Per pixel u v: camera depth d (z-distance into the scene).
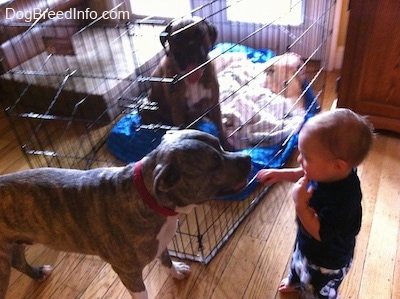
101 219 1.33
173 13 3.18
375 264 1.67
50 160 2.40
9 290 1.73
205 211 2.01
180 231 1.90
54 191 1.36
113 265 1.43
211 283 1.67
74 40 2.98
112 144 2.44
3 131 2.71
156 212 1.29
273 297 1.60
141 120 2.42
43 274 1.75
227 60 2.80
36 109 2.83
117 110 2.68
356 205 1.20
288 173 1.40
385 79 2.15
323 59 2.88
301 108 2.48
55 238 1.42
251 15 3.05
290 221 1.90
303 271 1.38
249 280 1.67
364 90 2.24
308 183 1.25
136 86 2.72
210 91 2.20
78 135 2.61
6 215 1.38
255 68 2.72
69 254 1.86
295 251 1.46
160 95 2.25
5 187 1.38
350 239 1.26
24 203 1.36
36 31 2.78
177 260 1.78
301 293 1.56
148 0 3.31
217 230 1.89
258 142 2.26
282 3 3.01
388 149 2.23
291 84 2.56
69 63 2.77
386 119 2.26
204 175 1.23
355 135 1.11
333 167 1.15
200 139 1.28
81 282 1.74
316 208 1.20
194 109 2.27
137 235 1.32
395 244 1.74
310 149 1.16
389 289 1.58
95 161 2.39
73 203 1.34
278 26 2.77
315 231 1.19
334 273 1.33
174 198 1.25
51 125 2.73
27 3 2.72
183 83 2.12
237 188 1.34
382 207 1.91
